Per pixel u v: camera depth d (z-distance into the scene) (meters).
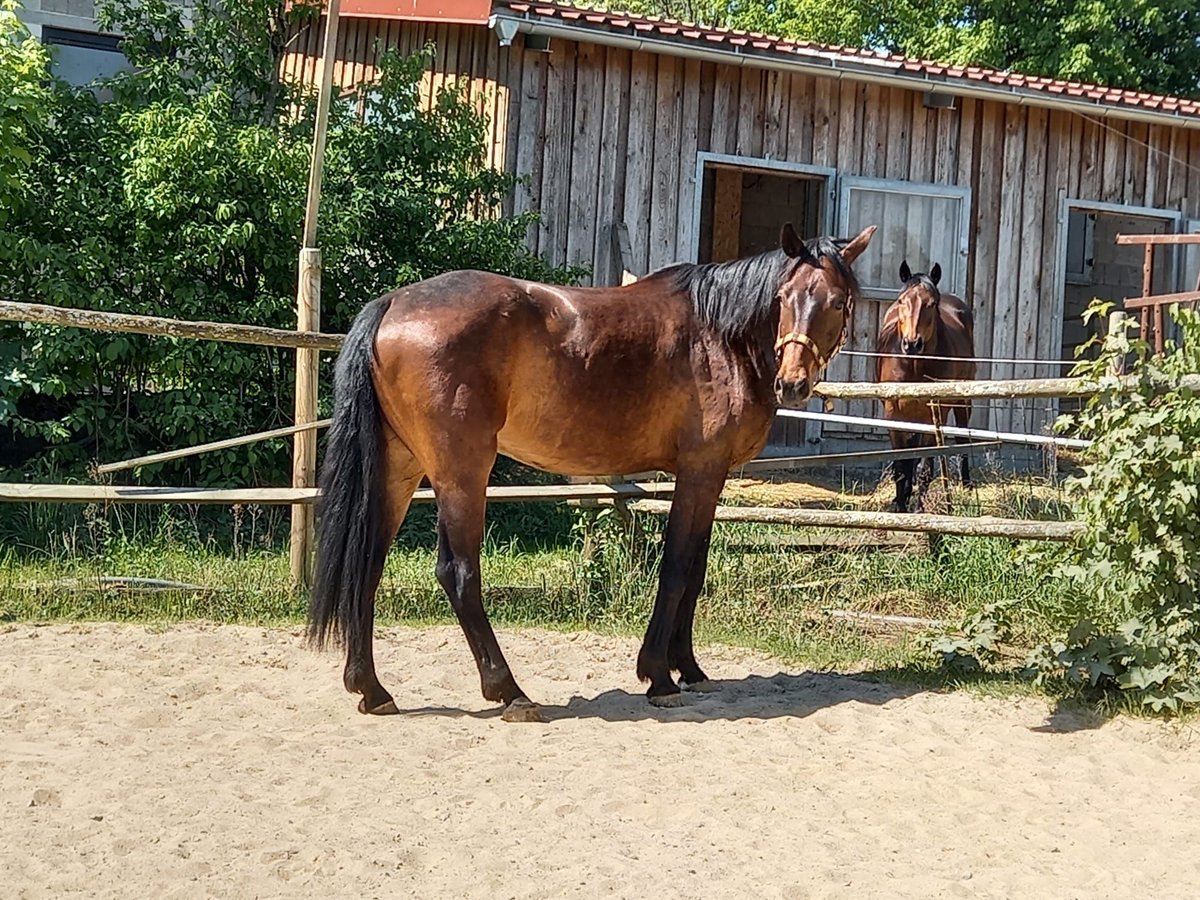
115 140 9.11
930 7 22.02
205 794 4.12
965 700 5.69
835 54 12.27
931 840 3.98
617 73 11.92
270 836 3.78
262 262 9.07
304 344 6.94
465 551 5.15
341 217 9.16
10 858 3.49
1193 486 5.38
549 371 5.26
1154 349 10.44
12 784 4.12
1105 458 5.77
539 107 11.70
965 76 12.42
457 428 5.04
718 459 5.52
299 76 13.55
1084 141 13.44
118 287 9.11
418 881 3.51
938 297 9.86
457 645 6.55
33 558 7.80
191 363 8.83
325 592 5.09
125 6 10.17
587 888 3.47
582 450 5.43
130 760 4.45
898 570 7.83
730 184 15.73
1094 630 5.72
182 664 5.89
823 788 4.46
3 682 5.44
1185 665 5.50
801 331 5.18
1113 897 3.55
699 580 5.77
